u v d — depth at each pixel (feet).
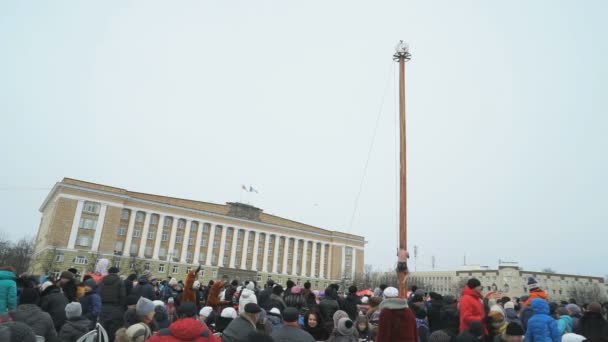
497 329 30.37
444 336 29.45
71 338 27.55
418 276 462.19
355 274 370.53
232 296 54.39
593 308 26.53
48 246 247.09
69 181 263.29
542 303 29.27
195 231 313.73
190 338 19.29
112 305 36.06
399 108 67.41
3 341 16.89
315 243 379.14
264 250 343.87
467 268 469.57
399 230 57.57
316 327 32.73
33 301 25.94
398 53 70.69
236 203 337.93
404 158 61.98
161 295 60.85
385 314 24.48
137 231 288.30
